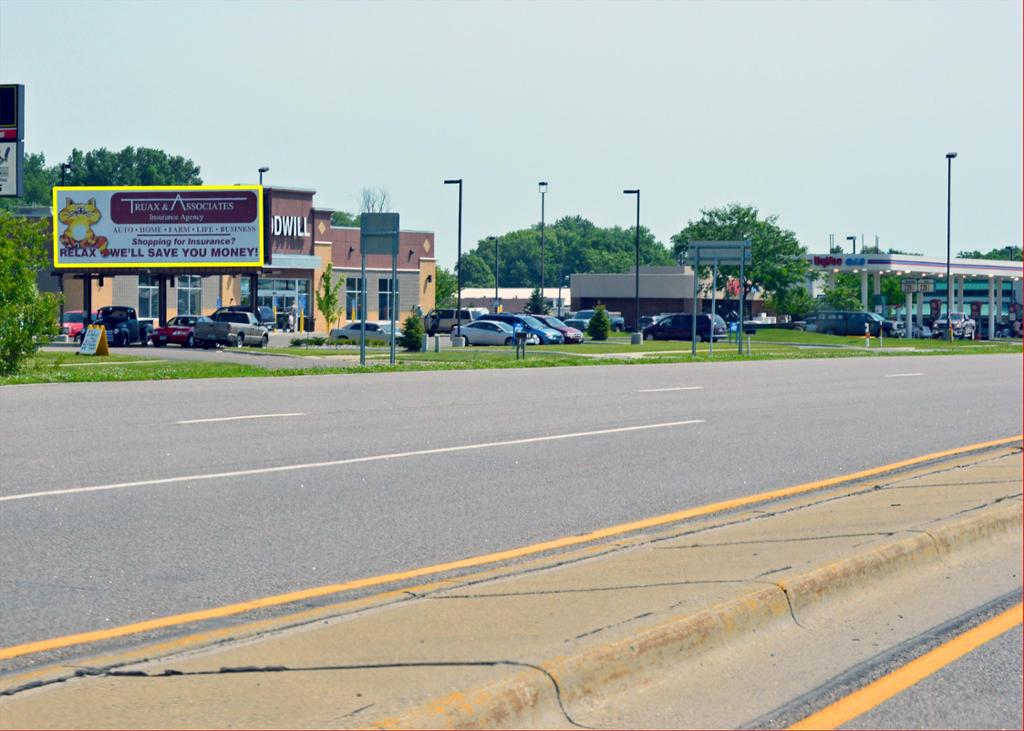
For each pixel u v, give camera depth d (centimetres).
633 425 3291
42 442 2658
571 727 970
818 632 1274
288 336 14375
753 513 2002
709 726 980
